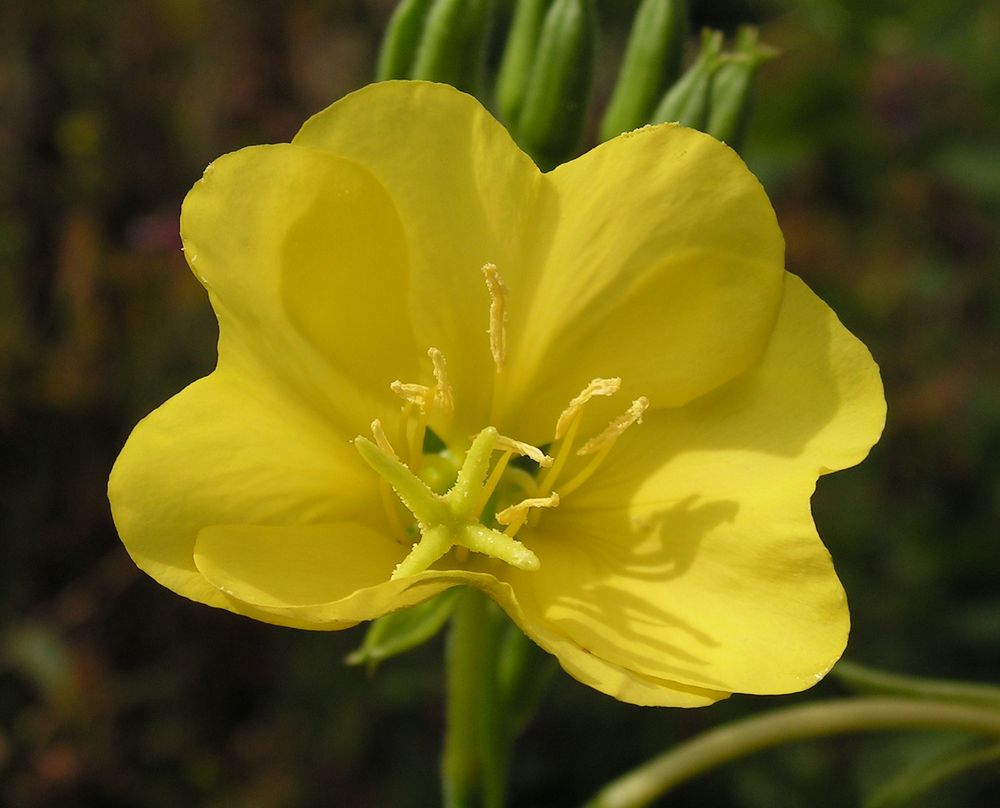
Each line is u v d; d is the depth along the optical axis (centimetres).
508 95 17
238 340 14
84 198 30
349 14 32
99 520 29
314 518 14
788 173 28
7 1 30
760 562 14
